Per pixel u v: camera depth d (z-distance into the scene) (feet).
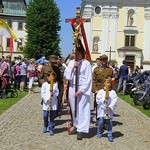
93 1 245.45
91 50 246.68
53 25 237.25
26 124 44.78
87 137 38.47
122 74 98.78
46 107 39.37
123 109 65.05
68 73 39.58
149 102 65.46
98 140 37.09
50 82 39.22
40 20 234.79
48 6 235.81
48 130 40.32
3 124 43.93
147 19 246.06
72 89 39.70
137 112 61.05
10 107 60.95
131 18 246.68
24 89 103.91
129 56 244.83
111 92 38.14
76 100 37.99
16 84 98.12
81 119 37.42
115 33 246.88
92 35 247.09
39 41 236.02
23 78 96.53
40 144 34.12
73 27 40.06
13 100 73.00
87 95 37.65
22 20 298.15
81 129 37.09
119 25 247.50
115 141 36.81
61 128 43.04
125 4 246.47
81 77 38.19
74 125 39.42
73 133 39.68
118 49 245.04
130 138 38.55
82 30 39.63
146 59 245.45
